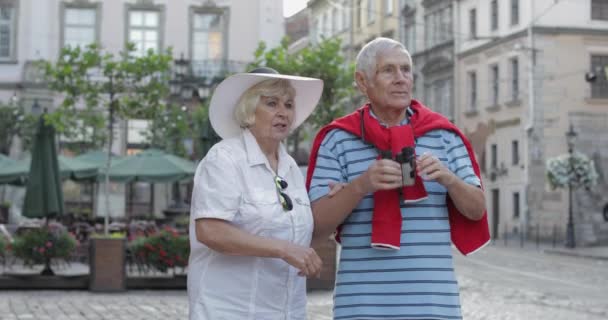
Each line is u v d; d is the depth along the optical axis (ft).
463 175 12.48
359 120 12.87
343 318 12.37
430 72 153.48
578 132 126.62
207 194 11.32
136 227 65.16
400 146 12.25
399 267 12.14
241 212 11.43
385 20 165.17
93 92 63.21
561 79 126.72
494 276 62.95
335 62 74.54
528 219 124.77
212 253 11.49
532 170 125.08
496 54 134.21
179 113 92.89
